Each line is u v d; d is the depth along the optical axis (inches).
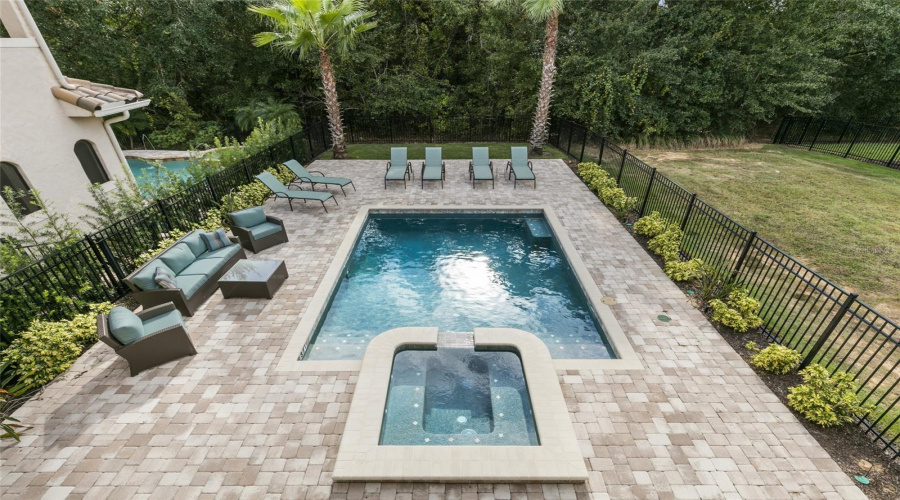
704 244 345.4
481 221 418.3
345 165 583.8
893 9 667.4
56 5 611.8
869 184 516.7
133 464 158.7
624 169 492.1
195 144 780.0
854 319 256.5
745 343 227.8
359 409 179.9
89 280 256.7
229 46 717.9
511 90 770.8
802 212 421.4
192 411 182.5
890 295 280.2
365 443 163.3
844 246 348.2
